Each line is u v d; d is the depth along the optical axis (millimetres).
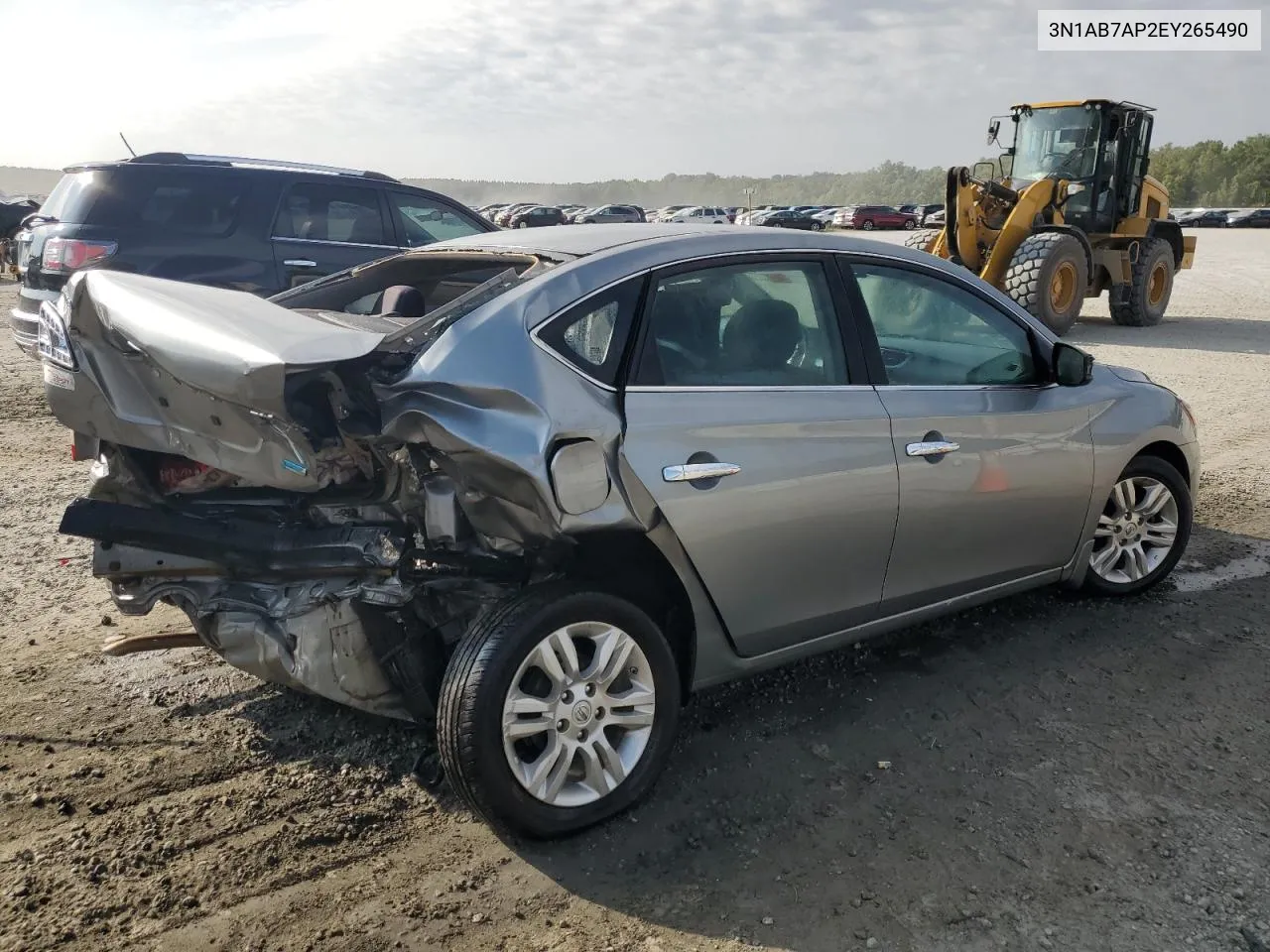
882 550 3547
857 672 4062
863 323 3586
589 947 2541
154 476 3270
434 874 2805
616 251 3188
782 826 3045
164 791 3133
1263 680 4023
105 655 3977
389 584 2920
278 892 2707
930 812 3115
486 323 2854
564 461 2740
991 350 4023
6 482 6387
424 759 3234
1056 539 4250
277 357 2549
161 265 7555
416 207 8727
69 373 3100
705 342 3203
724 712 3736
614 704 3010
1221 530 5926
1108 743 3535
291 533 3033
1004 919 2641
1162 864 2867
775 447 3207
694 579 3107
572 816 2916
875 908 2680
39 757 3295
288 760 3332
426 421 2695
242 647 3102
